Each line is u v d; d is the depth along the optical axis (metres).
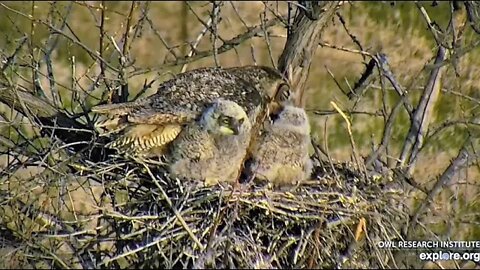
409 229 9.94
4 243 9.86
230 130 9.88
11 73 11.80
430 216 11.77
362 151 18.00
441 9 20.12
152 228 9.48
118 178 10.05
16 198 10.02
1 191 10.38
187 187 9.83
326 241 9.52
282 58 11.24
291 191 9.98
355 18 20.64
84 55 20.72
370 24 20.47
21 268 9.38
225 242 9.29
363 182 10.06
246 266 9.29
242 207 9.64
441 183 10.35
